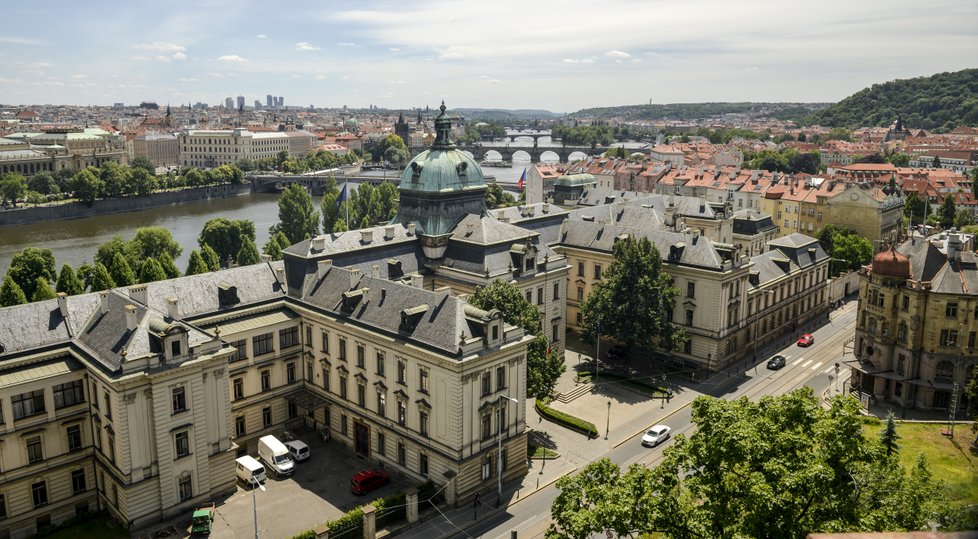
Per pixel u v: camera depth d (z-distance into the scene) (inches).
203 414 3577.8
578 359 5718.5
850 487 2214.6
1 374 3390.7
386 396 3991.1
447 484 3690.9
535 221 6382.9
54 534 3437.5
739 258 5575.8
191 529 3422.7
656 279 5295.3
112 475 3457.2
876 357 5002.5
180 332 3437.5
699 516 2250.2
